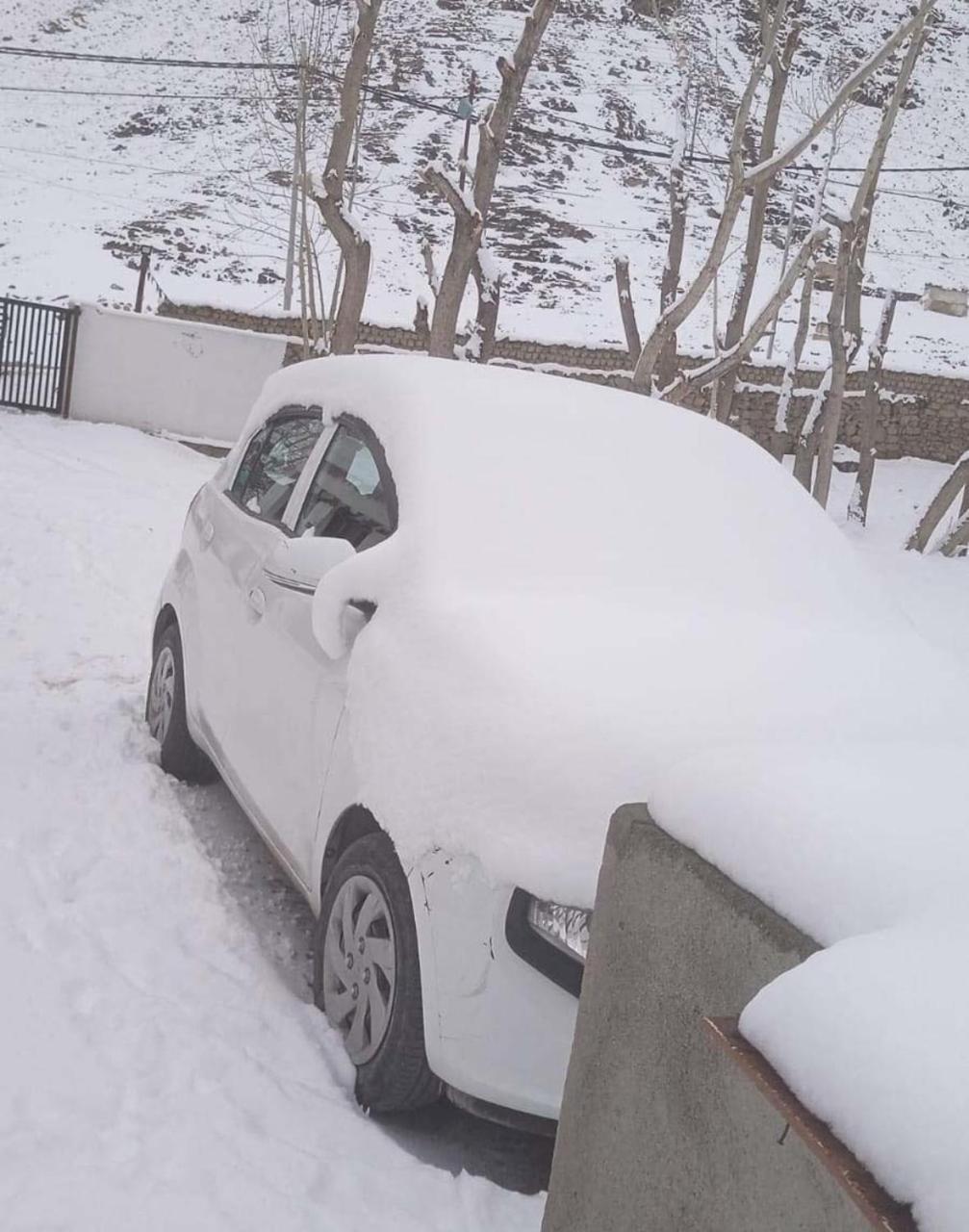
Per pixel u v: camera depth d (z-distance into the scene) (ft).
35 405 62.80
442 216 213.25
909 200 271.08
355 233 41.83
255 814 13.43
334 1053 10.87
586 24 321.11
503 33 304.30
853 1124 4.46
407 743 10.25
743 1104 5.41
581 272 194.08
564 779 9.37
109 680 21.56
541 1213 9.21
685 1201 5.77
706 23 309.22
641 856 6.66
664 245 212.64
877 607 13.62
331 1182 9.20
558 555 12.28
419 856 9.70
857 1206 4.28
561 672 10.22
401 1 316.19
